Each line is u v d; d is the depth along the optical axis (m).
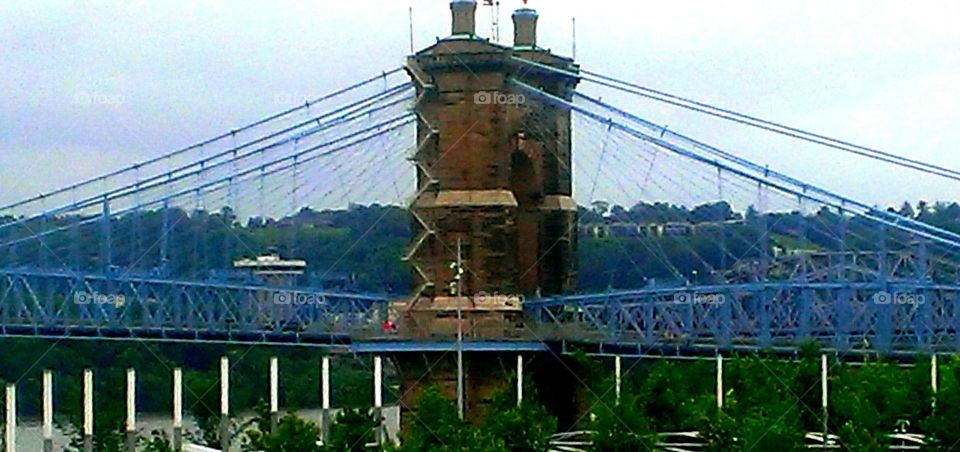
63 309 176.12
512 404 152.25
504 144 175.00
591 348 174.50
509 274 173.88
